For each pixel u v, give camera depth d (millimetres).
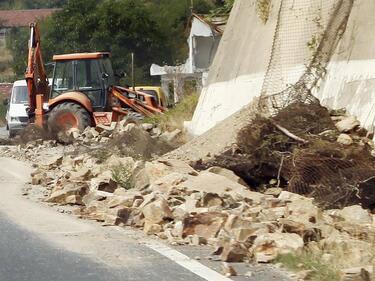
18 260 10055
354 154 14141
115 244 11016
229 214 11820
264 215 12242
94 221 12906
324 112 15852
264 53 22250
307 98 16453
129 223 12516
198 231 11359
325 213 12656
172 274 9352
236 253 10047
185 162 17531
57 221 12789
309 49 18891
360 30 17359
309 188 14180
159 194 13797
